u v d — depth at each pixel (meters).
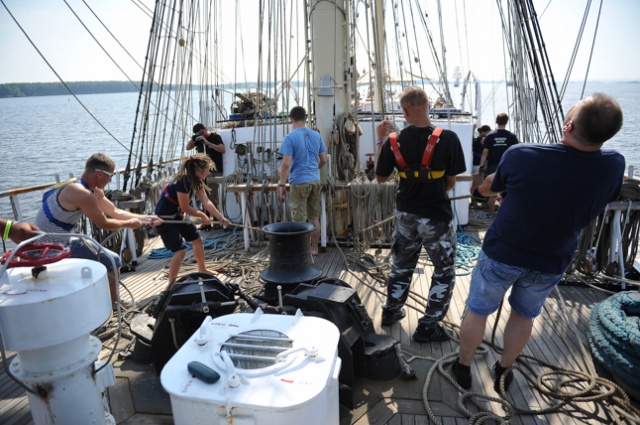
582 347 3.07
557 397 2.49
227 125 6.89
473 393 2.52
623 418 2.34
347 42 5.20
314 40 5.22
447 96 6.09
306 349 1.82
